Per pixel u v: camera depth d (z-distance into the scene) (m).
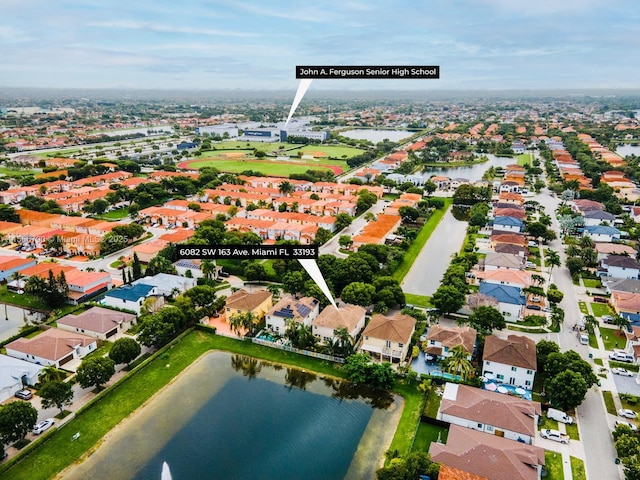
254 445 86.62
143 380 105.00
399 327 113.81
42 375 100.44
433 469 73.38
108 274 150.25
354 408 97.44
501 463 74.69
